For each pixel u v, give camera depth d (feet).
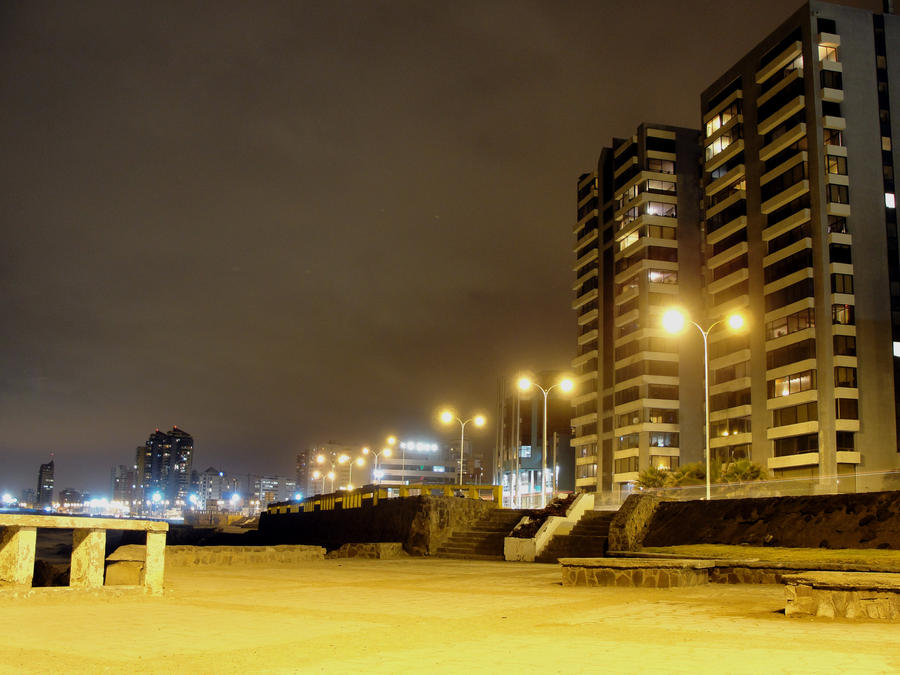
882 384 257.96
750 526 79.00
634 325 335.67
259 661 29.48
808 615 40.32
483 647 32.30
